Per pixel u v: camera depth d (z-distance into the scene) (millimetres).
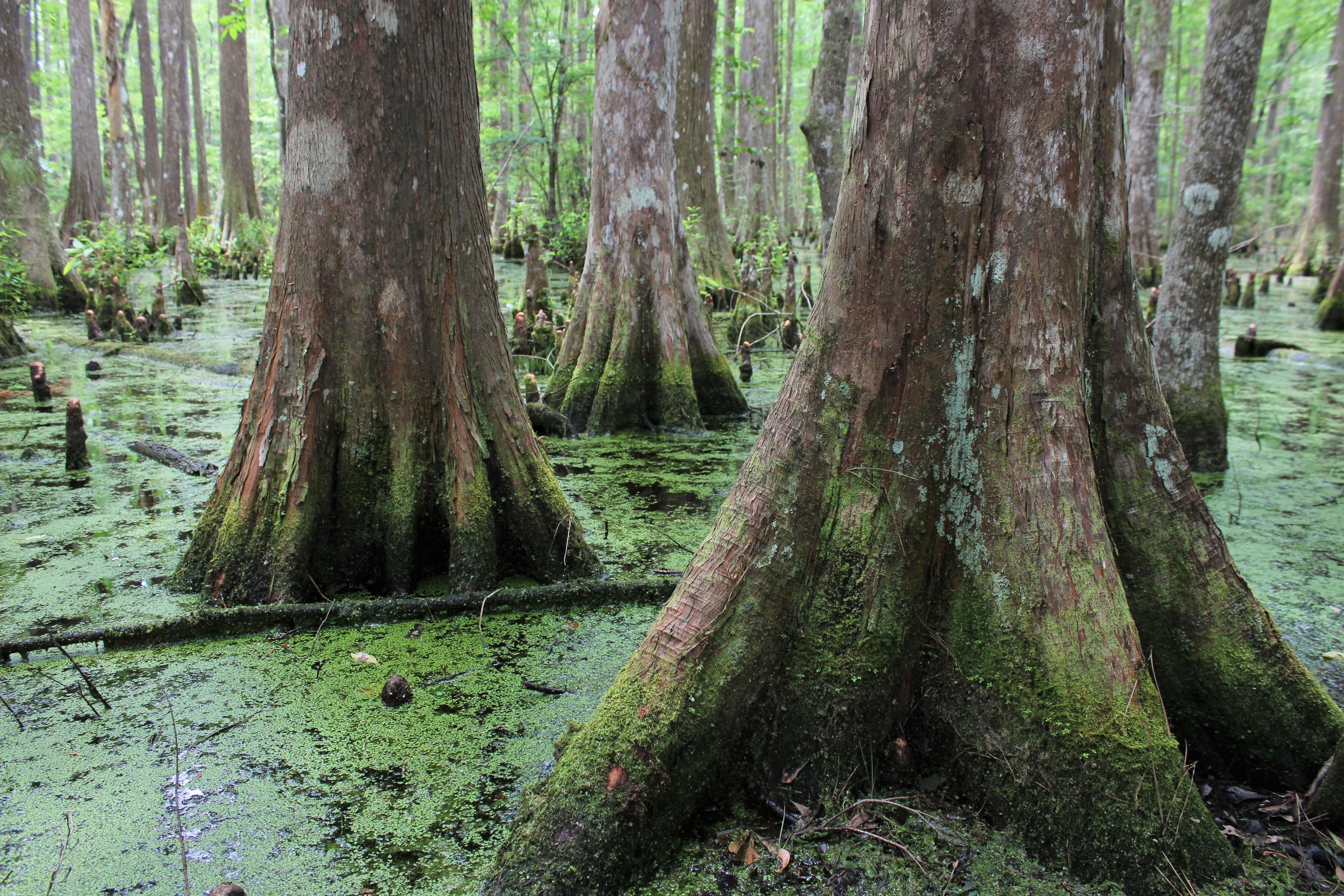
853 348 2557
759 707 2486
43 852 2277
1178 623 2621
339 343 3799
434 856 2279
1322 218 23641
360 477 3891
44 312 13422
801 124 10414
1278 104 33594
